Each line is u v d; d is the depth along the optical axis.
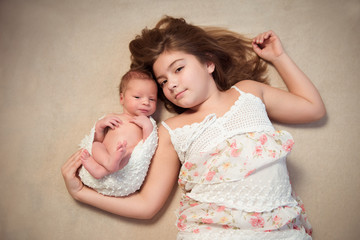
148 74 1.45
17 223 1.54
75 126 1.64
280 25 1.66
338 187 1.49
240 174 1.20
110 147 1.38
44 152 1.62
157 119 1.62
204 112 1.38
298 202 1.41
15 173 1.60
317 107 1.47
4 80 1.73
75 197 1.43
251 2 1.70
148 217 1.42
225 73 1.61
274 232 1.18
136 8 1.76
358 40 1.60
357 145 1.51
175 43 1.37
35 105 1.68
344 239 1.44
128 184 1.36
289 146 1.26
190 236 1.20
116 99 1.65
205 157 1.26
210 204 1.21
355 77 1.57
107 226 1.52
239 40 1.64
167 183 1.41
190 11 1.73
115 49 1.72
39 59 1.74
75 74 1.70
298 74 1.51
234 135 1.26
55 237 1.52
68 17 1.79
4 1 1.84
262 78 1.61
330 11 1.64
